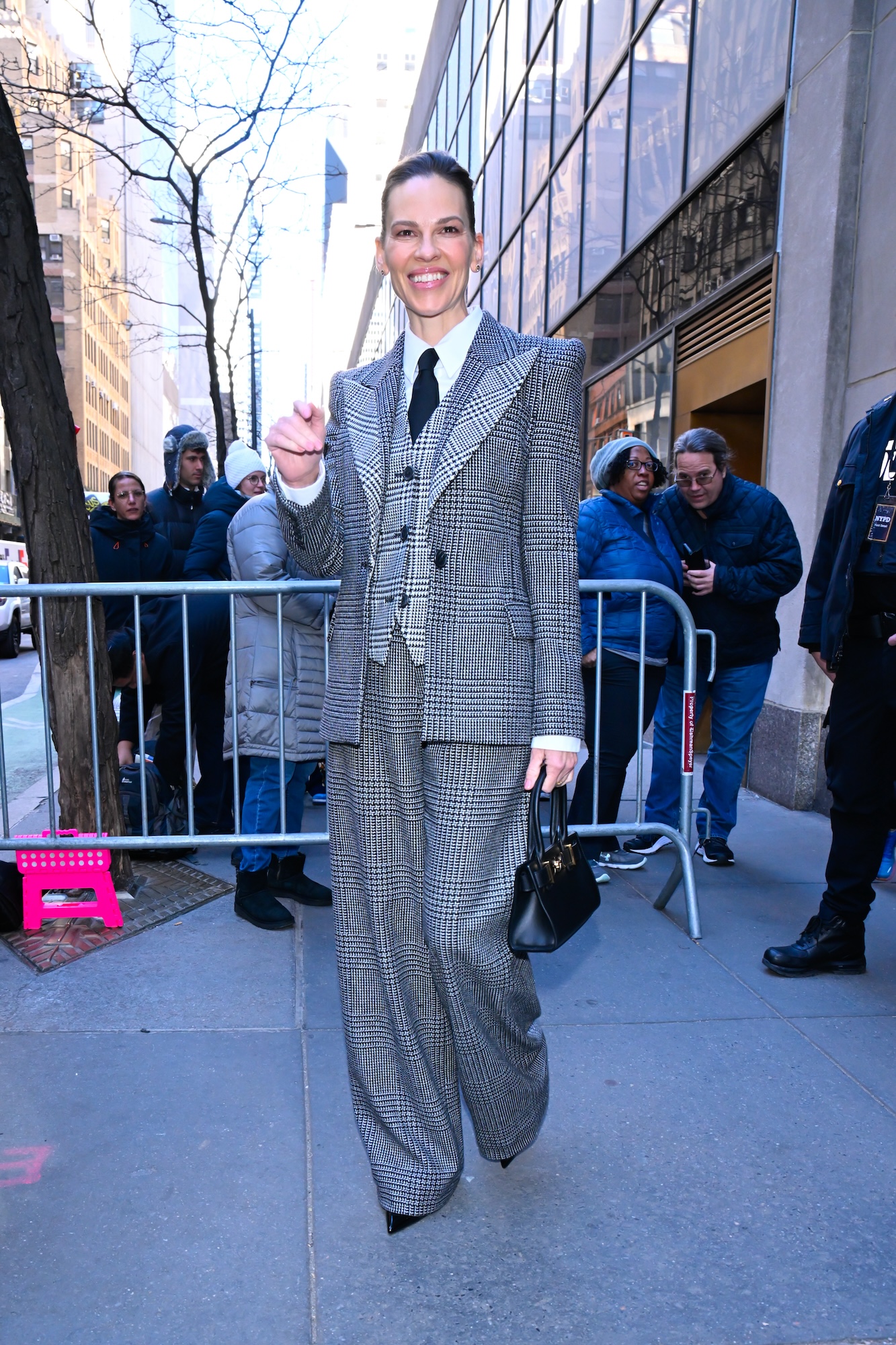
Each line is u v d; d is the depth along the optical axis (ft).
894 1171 7.01
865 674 9.65
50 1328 5.48
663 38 24.31
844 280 16.56
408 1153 6.17
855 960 10.40
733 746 14.26
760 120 19.08
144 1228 6.31
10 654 50.83
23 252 11.44
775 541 13.74
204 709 15.47
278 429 5.61
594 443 30.19
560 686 5.60
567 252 33.09
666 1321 5.59
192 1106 7.70
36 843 11.32
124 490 17.01
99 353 266.36
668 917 12.10
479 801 5.62
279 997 9.66
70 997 9.64
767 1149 7.25
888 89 15.47
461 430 5.47
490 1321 5.57
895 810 10.02
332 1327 5.52
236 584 11.29
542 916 5.54
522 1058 6.30
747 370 19.97
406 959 6.06
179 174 31.76
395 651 5.65
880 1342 5.47
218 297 36.45
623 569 13.03
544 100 36.01
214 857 14.48
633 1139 7.36
